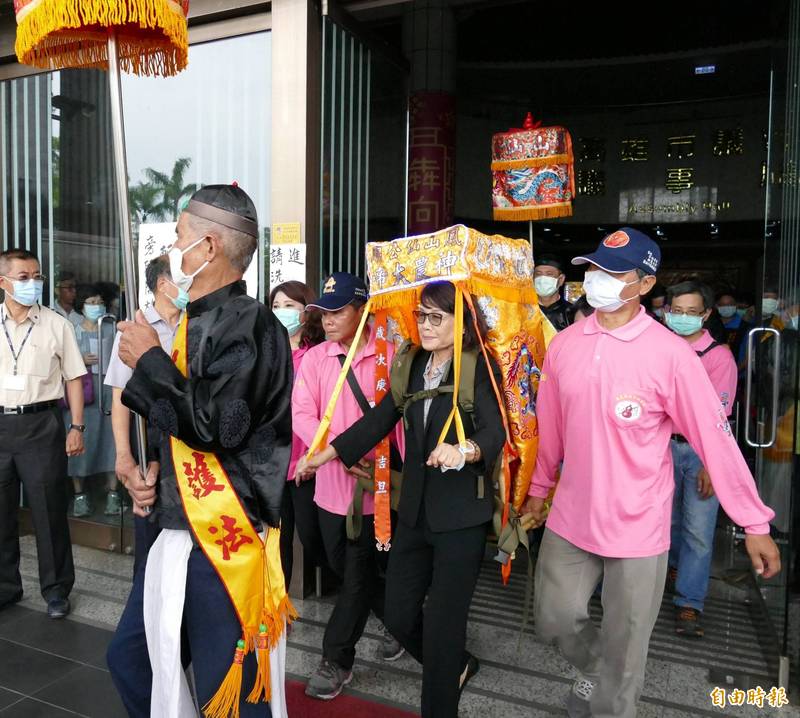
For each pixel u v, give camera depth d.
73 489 4.02
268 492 1.57
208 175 3.63
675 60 10.02
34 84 4.12
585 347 1.99
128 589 3.37
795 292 2.57
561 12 9.05
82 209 3.99
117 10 1.64
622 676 1.93
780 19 3.24
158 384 1.42
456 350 1.97
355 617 2.40
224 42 3.55
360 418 2.30
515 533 2.06
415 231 5.55
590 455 1.94
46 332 3.12
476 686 2.49
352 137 3.71
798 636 2.41
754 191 11.35
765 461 3.19
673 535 3.35
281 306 2.87
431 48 5.45
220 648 1.55
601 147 11.95
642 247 1.92
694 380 1.85
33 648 2.77
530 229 3.68
